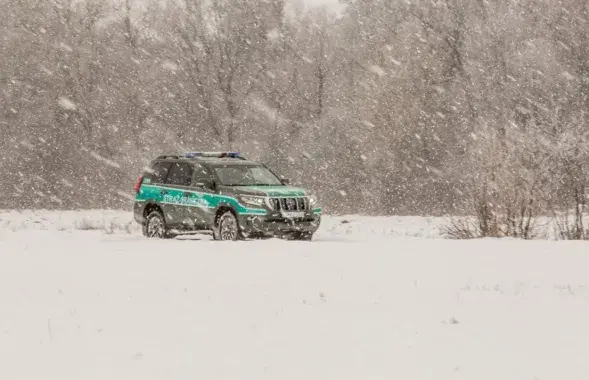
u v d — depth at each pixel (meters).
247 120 158.38
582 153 70.25
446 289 32.16
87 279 35.47
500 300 29.42
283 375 19.55
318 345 22.58
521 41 146.12
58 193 139.75
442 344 22.52
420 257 42.56
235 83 161.25
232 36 162.38
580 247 46.75
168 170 61.28
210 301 29.73
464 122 134.00
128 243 52.44
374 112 135.75
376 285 33.34
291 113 161.25
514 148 61.91
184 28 163.38
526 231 58.84
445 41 152.25
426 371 19.78
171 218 60.00
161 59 169.00
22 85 156.38
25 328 25.22
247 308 28.27
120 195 136.75
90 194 138.00
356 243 50.22
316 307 28.41
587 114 126.88
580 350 21.56
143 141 154.25
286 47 170.00
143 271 37.94
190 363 20.73
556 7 147.00
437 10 155.12
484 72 142.38
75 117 159.38
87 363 20.89
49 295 31.31
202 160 59.78
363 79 148.88
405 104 134.38
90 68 167.62
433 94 137.62
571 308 27.64
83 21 173.12
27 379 19.48
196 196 58.22
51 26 169.38
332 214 125.44
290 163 139.62
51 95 158.25
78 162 140.88
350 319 26.16
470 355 21.22
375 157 130.50
